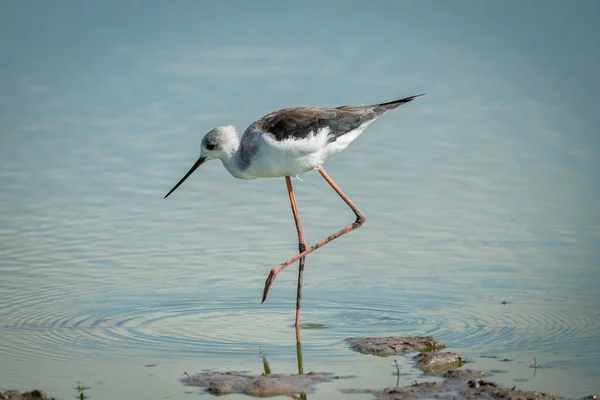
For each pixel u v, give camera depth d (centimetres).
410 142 2073
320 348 1063
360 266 1386
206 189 1816
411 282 1311
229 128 1236
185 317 1172
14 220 1603
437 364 1004
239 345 1073
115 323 1145
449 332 1112
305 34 2827
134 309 1197
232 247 1479
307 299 1247
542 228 1569
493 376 967
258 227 1583
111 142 2050
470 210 1662
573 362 1005
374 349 1048
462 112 2269
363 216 1211
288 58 2616
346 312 1193
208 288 1287
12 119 2181
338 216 1638
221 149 1224
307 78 2419
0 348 1054
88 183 1816
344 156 1989
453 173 1870
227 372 984
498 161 1941
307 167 1198
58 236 1524
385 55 2650
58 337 1094
